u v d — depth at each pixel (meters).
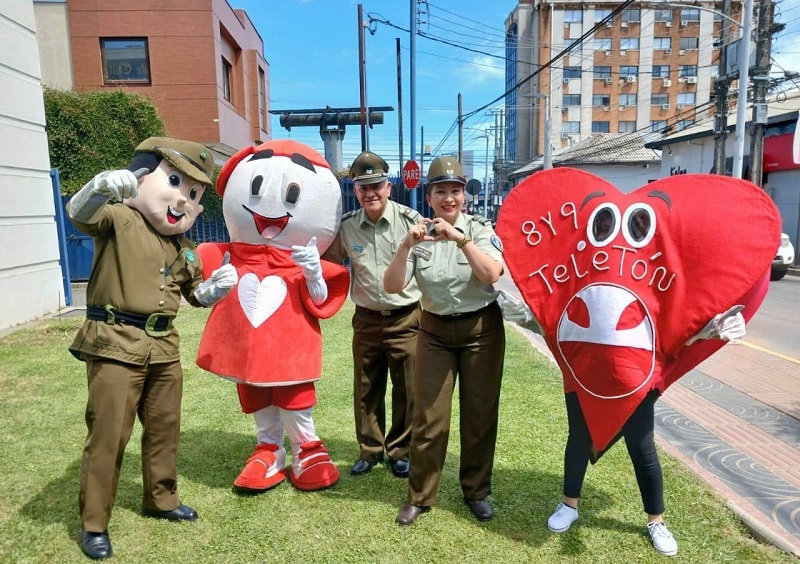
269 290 3.18
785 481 3.51
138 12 15.53
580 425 2.77
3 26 7.36
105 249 2.64
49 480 3.39
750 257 2.37
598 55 47.44
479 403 2.91
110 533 2.85
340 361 6.09
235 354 3.19
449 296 2.83
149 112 13.11
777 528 2.94
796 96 19.64
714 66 47.47
